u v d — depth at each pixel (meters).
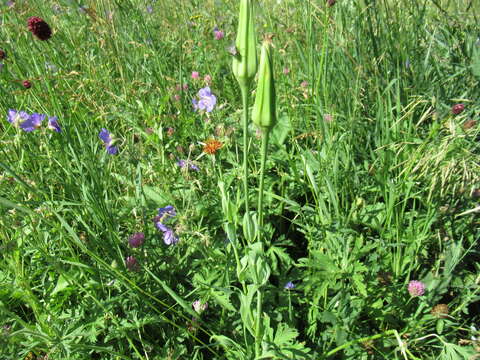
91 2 0.89
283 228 0.61
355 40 0.72
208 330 0.48
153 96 0.78
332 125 0.56
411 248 0.49
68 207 0.52
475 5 0.89
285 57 0.81
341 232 0.48
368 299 0.47
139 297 0.42
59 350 0.41
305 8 0.74
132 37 0.87
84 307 0.45
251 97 0.66
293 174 0.62
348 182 0.56
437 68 0.71
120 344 0.43
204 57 0.87
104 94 0.71
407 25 0.80
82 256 0.51
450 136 0.44
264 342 0.41
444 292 0.48
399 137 0.59
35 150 0.58
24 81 0.62
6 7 0.82
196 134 0.71
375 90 0.67
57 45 0.84
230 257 0.49
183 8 0.97
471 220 0.52
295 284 0.52
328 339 0.47
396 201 0.53
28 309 0.49
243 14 0.24
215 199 0.58
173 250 0.52
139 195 0.52
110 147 0.56
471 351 0.40
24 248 0.47
